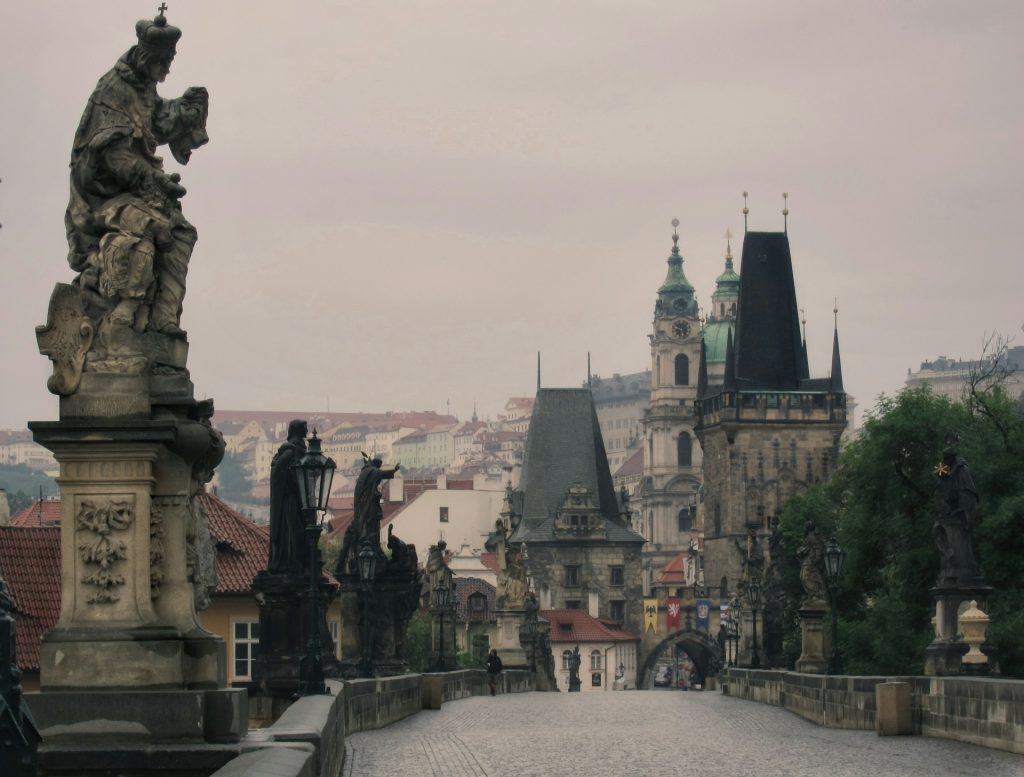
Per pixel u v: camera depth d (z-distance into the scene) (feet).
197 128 73.10
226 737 67.51
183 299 71.20
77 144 70.59
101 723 67.00
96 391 68.90
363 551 200.34
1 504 239.91
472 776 112.98
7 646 44.55
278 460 147.13
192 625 69.26
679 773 115.14
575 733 168.66
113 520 68.23
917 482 318.86
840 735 157.28
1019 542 269.03
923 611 297.12
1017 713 126.41
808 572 278.05
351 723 152.97
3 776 43.93
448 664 363.35
